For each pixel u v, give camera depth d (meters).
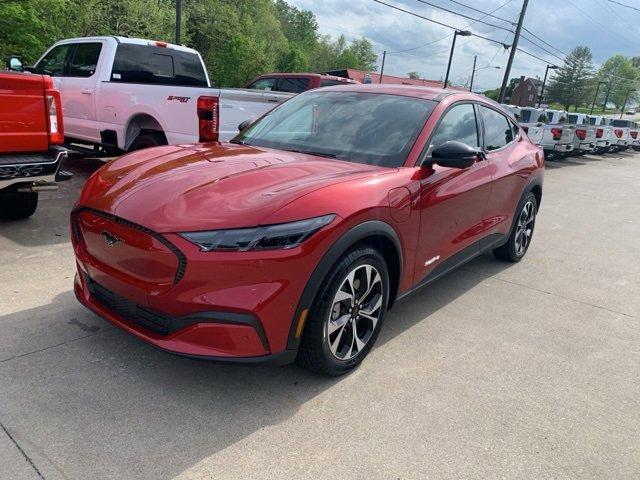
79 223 3.05
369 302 3.14
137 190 2.82
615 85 125.25
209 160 3.22
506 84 27.95
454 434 2.64
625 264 6.03
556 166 18.38
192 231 2.47
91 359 3.03
